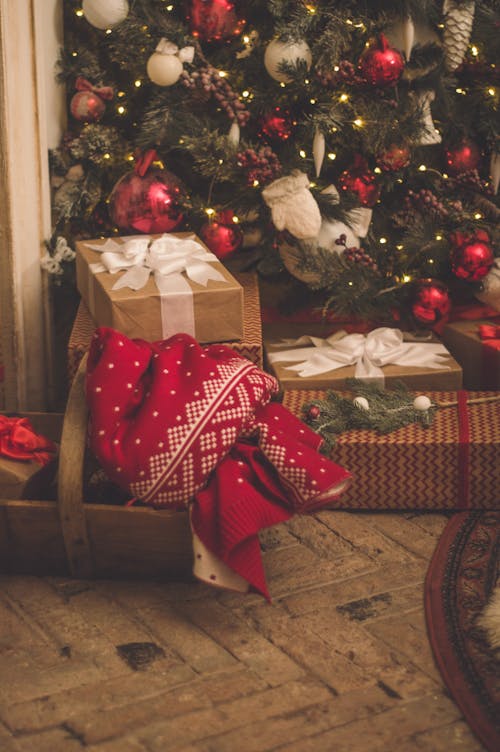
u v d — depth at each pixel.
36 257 3.18
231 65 3.22
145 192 3.16
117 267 2.88
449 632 2.30
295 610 2.40
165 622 2.35
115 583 2.49
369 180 3.26
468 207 3.32
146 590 2.47
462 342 3.26
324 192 3.15
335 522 2.75
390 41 3.08
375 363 3.04
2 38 2.89
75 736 2.00
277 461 2.36
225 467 2.37
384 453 2.70
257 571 2.30
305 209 3.01
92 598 2.43
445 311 3.25
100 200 3.39
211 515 2.32
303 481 2.34
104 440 2.35
